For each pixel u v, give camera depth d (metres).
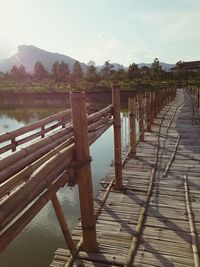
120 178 5.73
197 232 4.18
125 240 4.07
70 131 3.46
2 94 45.91
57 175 2.96
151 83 48.50
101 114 4.70
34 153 2.64
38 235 6.09
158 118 14.41
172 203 5.14
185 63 69.50
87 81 52.38
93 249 3.83
